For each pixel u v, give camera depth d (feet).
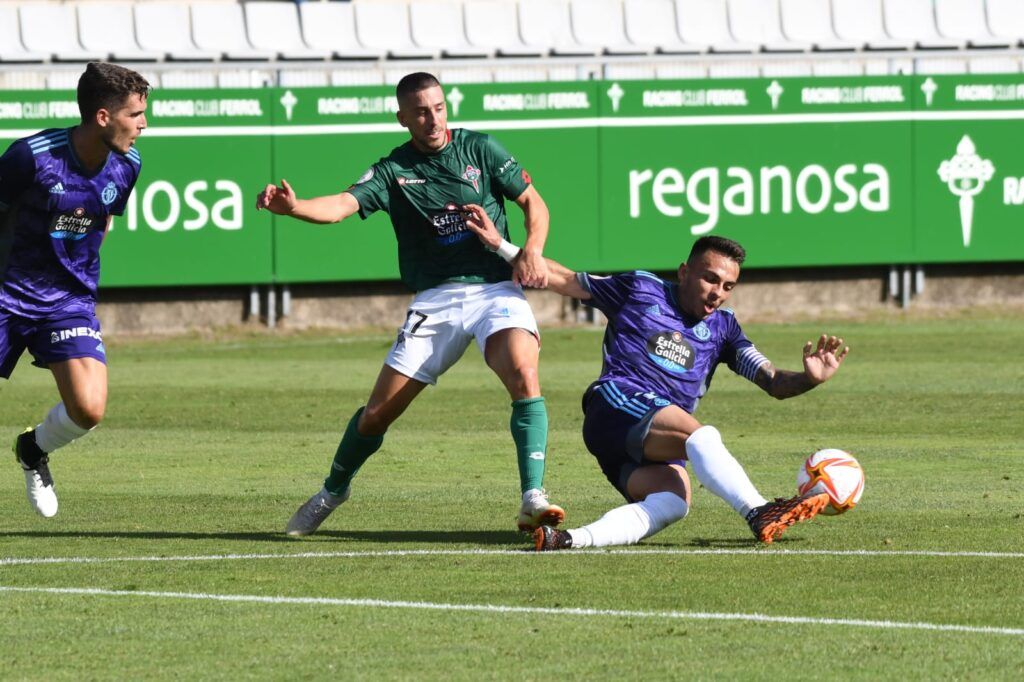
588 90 228.02
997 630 60.64
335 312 231.09
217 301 226.17
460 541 81.71
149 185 218.59
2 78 217.56
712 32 259.60
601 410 80.89
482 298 83.51
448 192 83.20
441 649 58.49
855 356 190.19
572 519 90.07
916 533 82.43
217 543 81.61
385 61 234.58
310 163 222.48
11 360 80.84
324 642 59.67
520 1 259.80
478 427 136.67
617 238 229.86
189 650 58.65
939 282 243.40
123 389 166.81
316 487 104.99
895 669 55.26
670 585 68.95
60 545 81.05
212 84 223.71
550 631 61.00
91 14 244.63
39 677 55.16
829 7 262.67
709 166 232.12
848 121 235.40
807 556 75.61
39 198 77.05
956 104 238.27
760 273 237.86
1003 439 125.18
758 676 54.60
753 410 145.18
